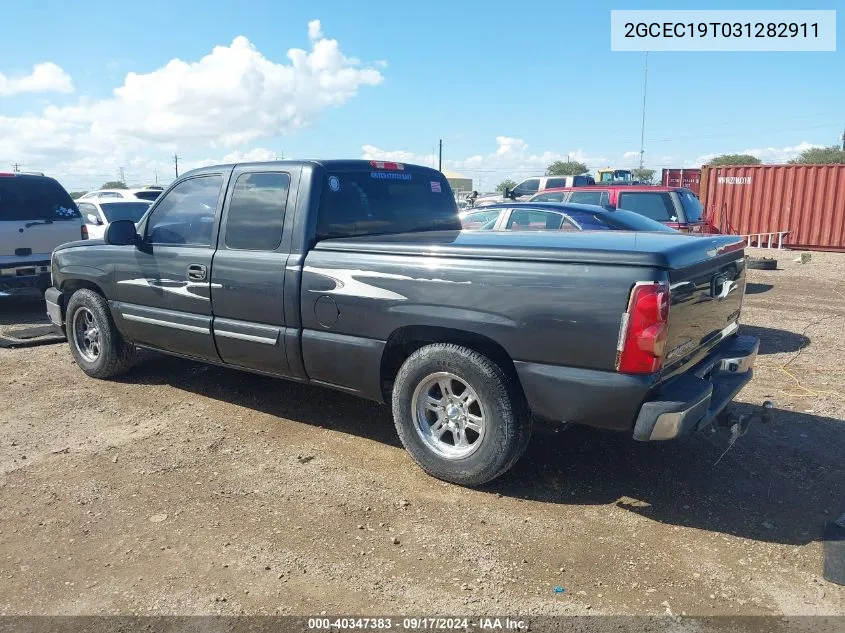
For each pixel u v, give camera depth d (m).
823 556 3.26
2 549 3.35
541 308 3.46
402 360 4.34
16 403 5.48
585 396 3.40
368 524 3.57
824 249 18.48
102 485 4.02
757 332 8.16
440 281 3.78
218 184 4.96
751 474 4.14
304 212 4.45
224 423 5.03
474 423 3.89
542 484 4.01
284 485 4.02
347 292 4.15
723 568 3.17
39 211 9.23
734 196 19.69
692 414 3.36
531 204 8.51
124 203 13.27
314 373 4.46
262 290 4.57
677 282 3.37
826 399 5.50
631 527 3.54
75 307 6.11
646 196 10.49
